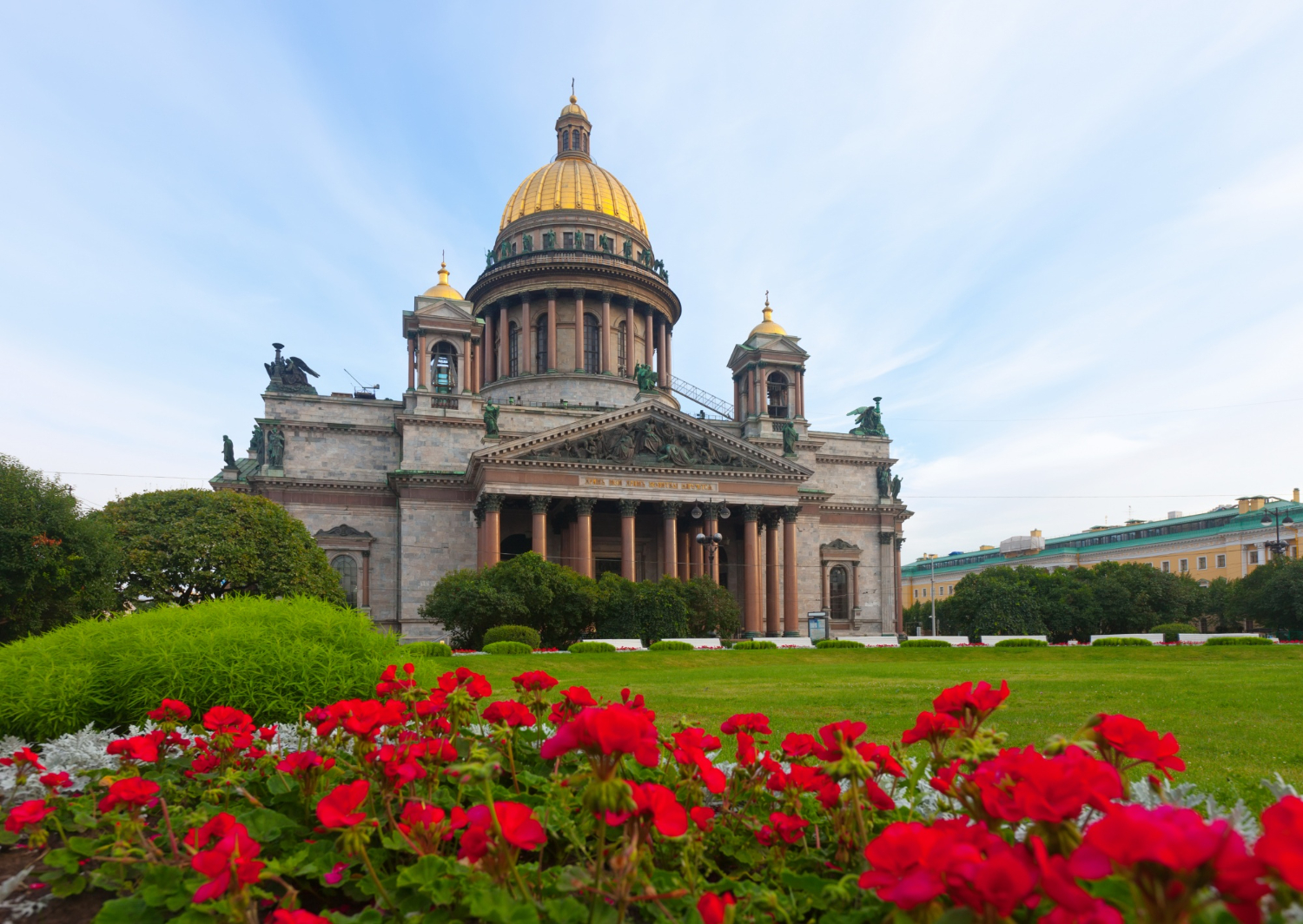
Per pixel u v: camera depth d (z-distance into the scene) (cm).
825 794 666
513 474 7875
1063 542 18162
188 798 920
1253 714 2136
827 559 9931
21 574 4394
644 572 9225
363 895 642
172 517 6322
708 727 1942
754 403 10394
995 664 4944
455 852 700
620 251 11688
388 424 9075
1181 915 304
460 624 6738
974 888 358
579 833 664
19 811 697
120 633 1551
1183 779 1223
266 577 6341
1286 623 9850
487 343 11419
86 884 738
